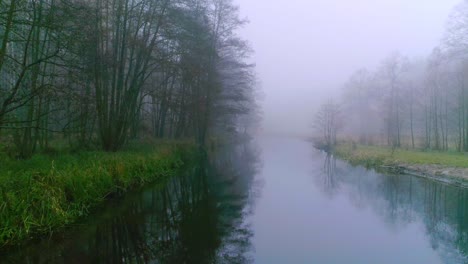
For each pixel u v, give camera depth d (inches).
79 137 538.0
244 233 286.0
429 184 541.0
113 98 522.0
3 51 279.1
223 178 581.0
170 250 237.9
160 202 378.9
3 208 225.9
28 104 361.1
